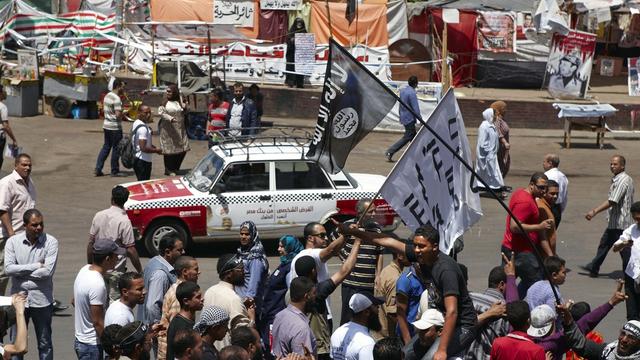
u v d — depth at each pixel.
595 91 30.61
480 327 7.47
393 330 9.70
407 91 21.88
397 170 8.10
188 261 8.53
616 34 34.62
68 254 14.98
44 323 9.79
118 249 9.33
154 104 28.61
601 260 14.08
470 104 27.58
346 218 15.19
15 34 31.44
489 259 15.02
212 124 21.28
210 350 7.16
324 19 30.44
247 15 31.36
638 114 27.36
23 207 11.47
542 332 7.79
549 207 11.86
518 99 27.83
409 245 7.49
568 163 23.19
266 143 16.09
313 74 28.03
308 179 15.12
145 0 31.17
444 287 6.87
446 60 25.66
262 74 28.91
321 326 9.08
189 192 15.02
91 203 18.44
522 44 30.78
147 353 6.72
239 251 10.05
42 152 22.91
